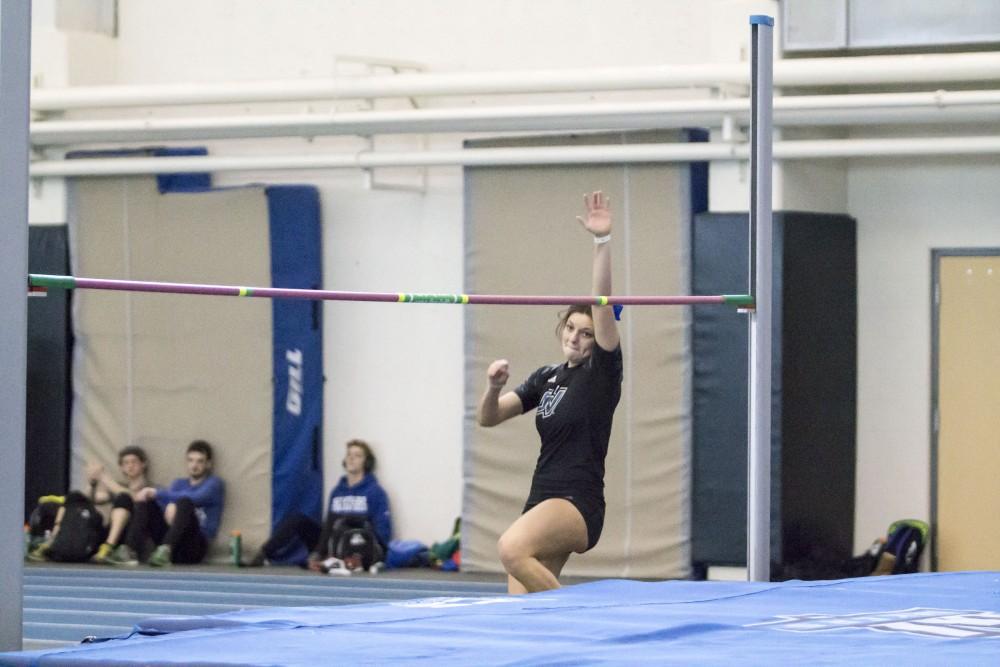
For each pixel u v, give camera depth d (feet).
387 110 97.25
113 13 105.29
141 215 102.32
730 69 85.71
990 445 88.43
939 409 89.76
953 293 89.61
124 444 102.32
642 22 94.94
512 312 92.53
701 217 87.86
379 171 100.12
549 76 90.02
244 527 99.91
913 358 90.43
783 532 84.69
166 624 31.91
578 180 91.04
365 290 100.73
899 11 84.28
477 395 93.45
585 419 42.65
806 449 86.48
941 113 83.46
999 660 24.52
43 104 100.42
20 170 30.71
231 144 103.14
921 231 90.43
